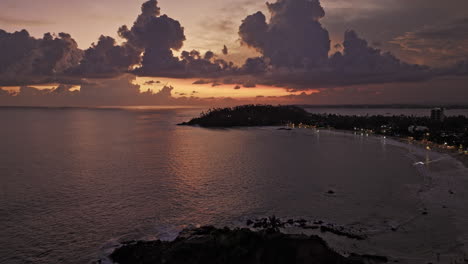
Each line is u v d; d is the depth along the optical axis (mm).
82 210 78938
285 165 139750
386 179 108500
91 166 138875
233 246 48781
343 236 59312
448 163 134625
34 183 107438
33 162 149375
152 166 138625
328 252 46875
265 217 72250
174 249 49969
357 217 70625
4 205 83188
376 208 76625
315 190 94875
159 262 48156
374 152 178625
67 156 167375
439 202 78625
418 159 149625
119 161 151875
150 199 87812
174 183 106312
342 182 105062
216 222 70000
